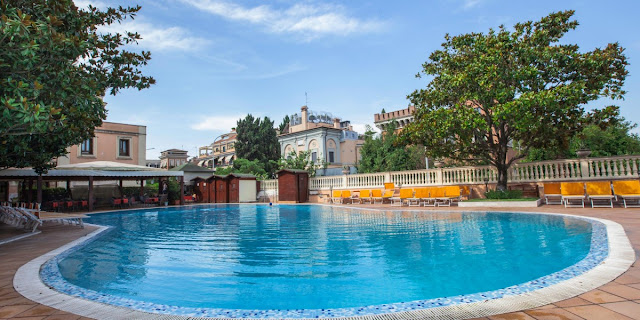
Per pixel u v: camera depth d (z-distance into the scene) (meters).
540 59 14.32
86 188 28.17
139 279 5.58
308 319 3.39
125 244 9.16
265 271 5.98
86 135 11.50
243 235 10.50
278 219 15.46
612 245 6.02
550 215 11.56
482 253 6.83
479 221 11.50
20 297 4.25
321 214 17.09
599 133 24.95
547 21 14.90
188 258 7.20
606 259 5.09
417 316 3.31
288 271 5.96
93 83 8.32
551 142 16.30
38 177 21.16
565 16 14.57
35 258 6.95
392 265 6.17
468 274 5.46
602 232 7.49
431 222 11.83
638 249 5.61
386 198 21.78
